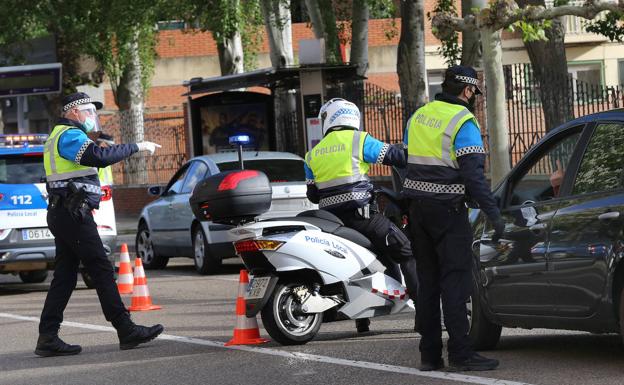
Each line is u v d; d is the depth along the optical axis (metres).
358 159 17.05
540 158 14.83
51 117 54.22
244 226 16.86
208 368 15.46
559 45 35.34
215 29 45.12
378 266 17.30
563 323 13.92
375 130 40.62
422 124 13.83
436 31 29.66
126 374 15.39
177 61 74.31
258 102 45.69
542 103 34.09
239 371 15.07
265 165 28.89
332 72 38.81
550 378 13.16
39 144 27.62
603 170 13.68
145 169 56.94
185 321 20.81
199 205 17.36
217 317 21.20
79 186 17.22
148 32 60.25
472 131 13.51
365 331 18.22
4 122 73.31
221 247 29.08
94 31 49.66
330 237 16.95
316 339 17.70
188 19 46.53
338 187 17.08
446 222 13.69
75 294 27.00
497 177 30.61
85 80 54.53
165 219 31.58
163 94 74.44
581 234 13.49
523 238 14.47
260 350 16.78
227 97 45.53
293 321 17.00
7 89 48.22
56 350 17.39
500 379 13.23
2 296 27.73
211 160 29.84
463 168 13.45
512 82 35.38
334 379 14.04
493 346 15.68
